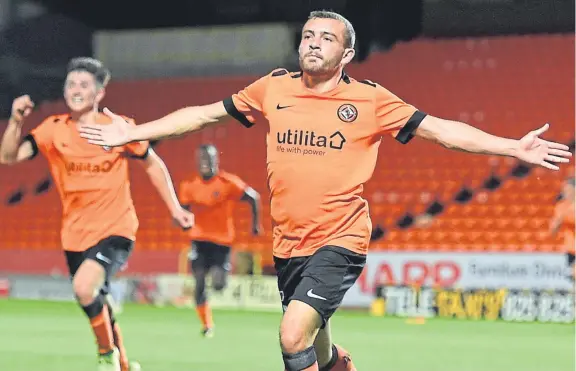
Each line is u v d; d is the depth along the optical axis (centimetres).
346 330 3672
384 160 6197
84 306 1802
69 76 1897
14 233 6325
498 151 1317
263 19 7631
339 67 1373
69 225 1903
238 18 7675
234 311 4731
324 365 1502
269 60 7619
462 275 4731
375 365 2477
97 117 1919
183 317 4200
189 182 3412
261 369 2306
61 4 7394
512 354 2825
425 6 7331
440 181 5975
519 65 6944
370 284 4838
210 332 3250
